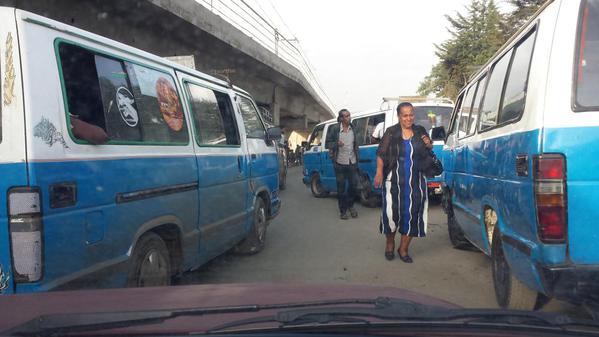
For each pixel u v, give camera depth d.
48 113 2.94
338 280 5.36
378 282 5.29
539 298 3.72
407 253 6.16
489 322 1.74
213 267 5.93
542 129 3.12
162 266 4.13
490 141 4.32
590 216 3.01
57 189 2.91
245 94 6.84
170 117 4.34
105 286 3.30
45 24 3.07
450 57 41.47
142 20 14.07
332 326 1.63
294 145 58.84
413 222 5.96
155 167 3.91
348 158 9.20
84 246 3.11
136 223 3.64
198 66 18.36
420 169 5.96
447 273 5.61
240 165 5.82
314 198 12.84
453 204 6.18
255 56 21.11
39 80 2.93
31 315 1.95
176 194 4.23
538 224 3.10
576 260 3.03
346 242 7.30
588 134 3.03
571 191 3.03
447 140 6.98
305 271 5.74
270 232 8.15
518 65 3.91
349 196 9.35
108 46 3.67
